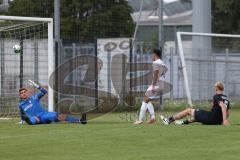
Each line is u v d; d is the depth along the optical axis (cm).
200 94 10069
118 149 4281
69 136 5047
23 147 4412
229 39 13650
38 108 6438
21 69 8088
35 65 8225
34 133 5381
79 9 12069
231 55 10450
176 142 4631
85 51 9450
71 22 11838
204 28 10800
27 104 6406
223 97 6016
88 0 12100
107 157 3925
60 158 3900
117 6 12525
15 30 8094
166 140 4741
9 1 11362
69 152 4153
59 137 4988
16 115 7994
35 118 6362
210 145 4462
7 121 7038
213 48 12219
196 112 6075
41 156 3991
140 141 4691
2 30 8031
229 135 5034
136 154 4050
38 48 8194
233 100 10294
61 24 11781
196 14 10869
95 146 4434
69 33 11781
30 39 8156
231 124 6156
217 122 6028
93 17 12075
